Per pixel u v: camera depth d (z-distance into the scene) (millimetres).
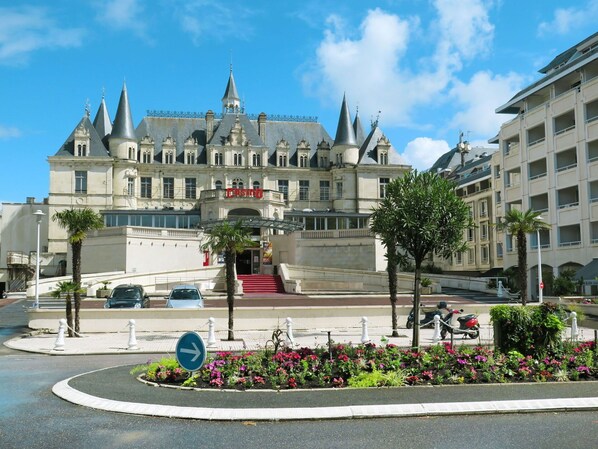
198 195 80875
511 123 54938
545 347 14555
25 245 78000
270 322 27078
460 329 22953
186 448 8156
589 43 50344
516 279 46562
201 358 11984
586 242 44531
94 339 23625
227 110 94500
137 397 11016
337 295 45156
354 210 82812
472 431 8953
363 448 8156
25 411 10328
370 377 12000
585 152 44969
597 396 10836
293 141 88562
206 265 61906
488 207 72250
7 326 29781
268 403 10430
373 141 85812
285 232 65500
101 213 68688
